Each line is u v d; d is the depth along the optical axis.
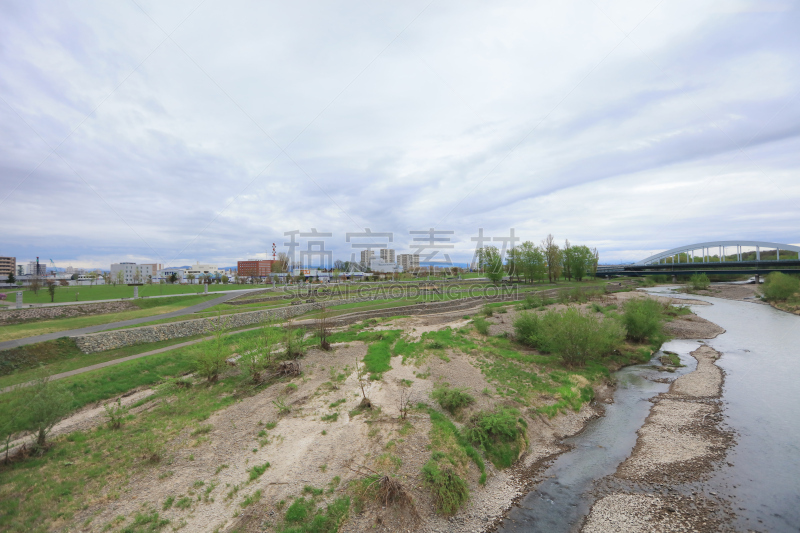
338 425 16.92
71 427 17.53
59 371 25.77
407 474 13.24
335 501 11.82
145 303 61.31
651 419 19.09
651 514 12.02
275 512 11.38
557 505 12.58
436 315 51.31
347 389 21.45
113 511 11.38
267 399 20.19
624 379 25.17
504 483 13.88
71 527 10.69
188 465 13.90
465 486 12.82
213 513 11.32
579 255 112.44
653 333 33.62
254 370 23.20
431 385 22.05
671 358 29.36
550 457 15.75
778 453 15.42
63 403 16.03
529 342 31.52
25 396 16.47
